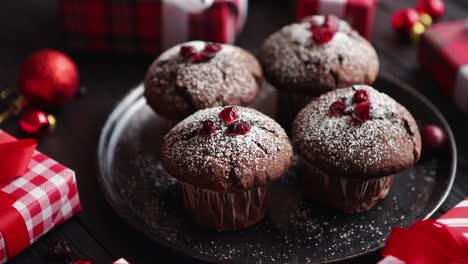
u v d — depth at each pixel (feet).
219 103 1.77
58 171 1.65
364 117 1.63
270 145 1.59
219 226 1.64
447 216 1.51
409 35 2.25
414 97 1.91
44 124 1.87
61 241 1.62
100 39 2.19
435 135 1.76
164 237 1.61
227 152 1.57
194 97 1.77
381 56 2.19
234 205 1.61
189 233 1.63
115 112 1.88
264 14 2.38
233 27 2.19
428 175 1.76
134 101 1.93
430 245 1.41
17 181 1.63
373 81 1.87
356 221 1.66
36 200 1.59
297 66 1.83
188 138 1.62
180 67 1.80
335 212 1.69
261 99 1.95
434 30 2.10
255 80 1.83
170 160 1.60
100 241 1.64
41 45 2.24
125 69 2.17
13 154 1.61
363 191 1.65
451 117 1.97
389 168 1.60
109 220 1.69
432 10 2.26
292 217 1.67
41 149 1.87
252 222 1.65
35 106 1.99
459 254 1.40
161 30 2.15
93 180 1.78
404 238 1.42
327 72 1.82
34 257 1.61
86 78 2.12
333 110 1.65
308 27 1.91
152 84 1.82
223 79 1.79
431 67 2.08
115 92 2.07
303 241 1.61
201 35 2.14
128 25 2.16
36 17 2.36
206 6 2.07
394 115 1.65
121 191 1.72
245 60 1.85
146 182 1.75
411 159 1.62
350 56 1.84
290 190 1.74
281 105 1.91
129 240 1.64
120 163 1.79
